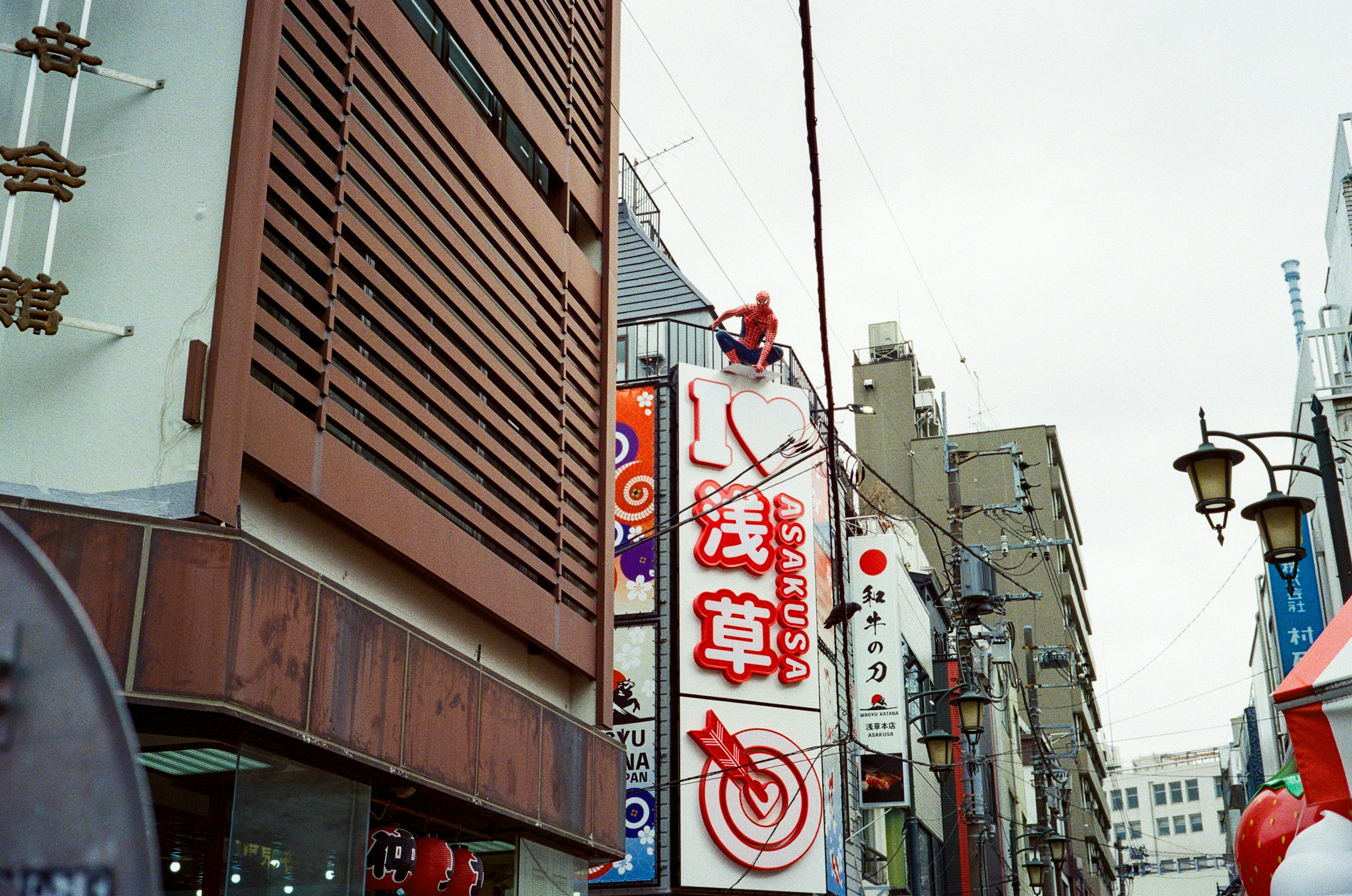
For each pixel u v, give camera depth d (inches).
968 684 805.9
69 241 394.9
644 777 928.3
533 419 605.9
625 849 633.6
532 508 586.9
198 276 384.8
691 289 1248.8
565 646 607.5
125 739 72.3
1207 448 453.7
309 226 431.5
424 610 502.6
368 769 422.6
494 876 561.9
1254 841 333.4
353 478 438.9
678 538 984.9
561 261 655.1
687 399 1027.9
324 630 397.4
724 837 913.5
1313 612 1149.1
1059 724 2763.3
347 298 450.9
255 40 405.7
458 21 568.4
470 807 495.2
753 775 938.1
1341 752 293.0
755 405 1042.7
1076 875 2347.4
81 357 381.1
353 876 423.2
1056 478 3235.7
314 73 449.1
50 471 369.1
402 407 480.7
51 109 410.9
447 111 544.7
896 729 1139.3
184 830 374.6
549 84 673.6
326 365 429.7
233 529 359.9
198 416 366.9
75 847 71.3
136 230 393.4
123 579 342.0
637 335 1149.1
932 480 2524.6
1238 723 3651.6
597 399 683.4
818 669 993.5
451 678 478.6
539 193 645.3
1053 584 2903.5
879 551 1204.5
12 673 75.2
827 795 984.3
